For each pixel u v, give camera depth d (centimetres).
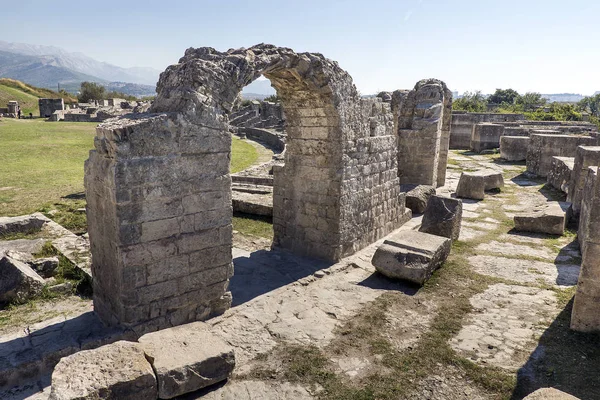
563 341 628
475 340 640
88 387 444
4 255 808
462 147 3159
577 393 515
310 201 977
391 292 812
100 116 4566
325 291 820
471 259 977
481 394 525
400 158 1634
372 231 1091
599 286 625
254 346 632
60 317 677
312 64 836
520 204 1513
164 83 696
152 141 589
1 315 691
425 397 522
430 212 1098
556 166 1733
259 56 753
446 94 1750
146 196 594
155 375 491
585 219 989
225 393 530
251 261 968
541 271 900
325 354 613
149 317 628
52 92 7762
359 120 970
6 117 4756
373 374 567
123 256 584
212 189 667
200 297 683
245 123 4369
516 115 3256
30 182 1678
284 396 527
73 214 1261
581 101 7912
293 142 984
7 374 523
